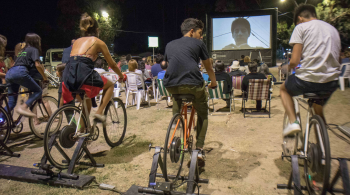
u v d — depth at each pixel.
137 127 5.04
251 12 14.17
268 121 5.20
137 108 6.63
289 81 2.44
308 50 2.26
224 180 2.84
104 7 20.33
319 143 2.18
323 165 2.12
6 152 3.69
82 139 3.07
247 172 3.02
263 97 5.38
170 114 6.04
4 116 3.95
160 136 4.45
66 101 3.26
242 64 10.14
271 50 14.28
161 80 6.08
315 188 2.32
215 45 14.94
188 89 2.64
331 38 2.21
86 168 3.20
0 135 3.91
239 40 14.59
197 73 2.66
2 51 4.71
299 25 2.33
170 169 3.14
